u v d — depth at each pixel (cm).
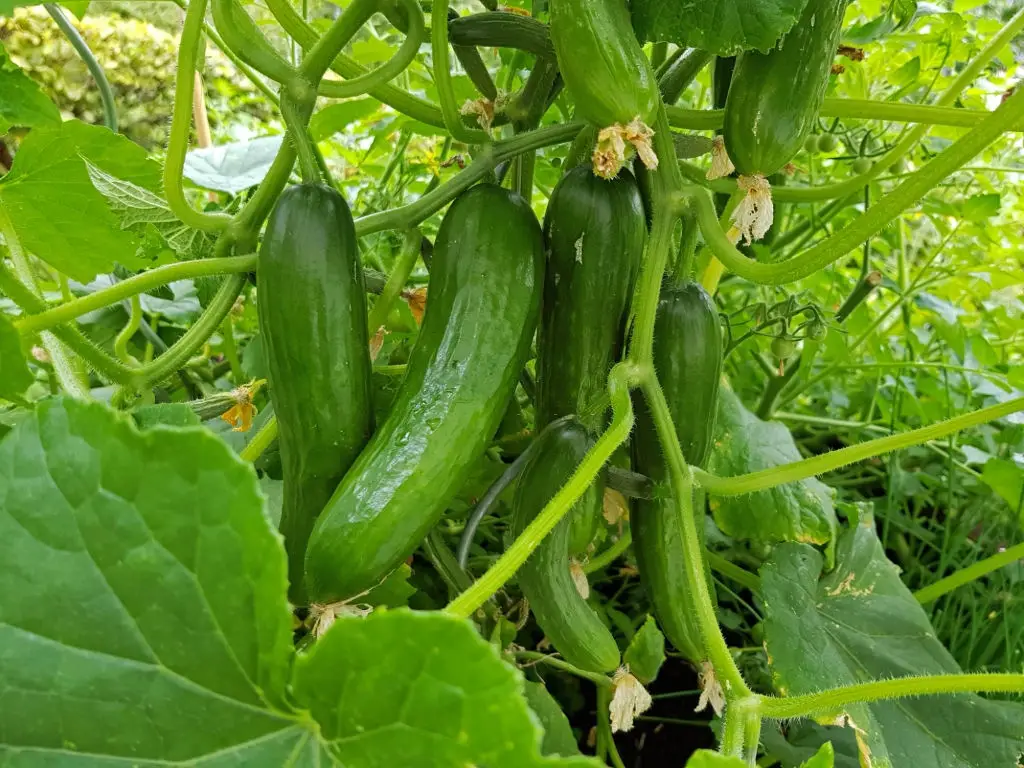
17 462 19
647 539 35
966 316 88
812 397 78
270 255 28
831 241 30
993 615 55
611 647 33
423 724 17
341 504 26
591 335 33
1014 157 88
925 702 39
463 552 34
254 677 19
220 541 18
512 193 31
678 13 28
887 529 61
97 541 19
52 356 39
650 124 29
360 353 29
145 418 29
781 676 37
